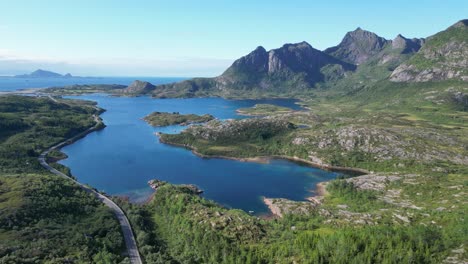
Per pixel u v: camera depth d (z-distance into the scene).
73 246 112.75
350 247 98.31
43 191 150.25
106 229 128.88
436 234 104.88
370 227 116.50
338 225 129.62
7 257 99.06
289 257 102.19
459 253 93.69
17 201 135.25
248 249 110.50
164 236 131.50
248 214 150.12
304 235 110.88
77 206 147.25
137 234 128.62
